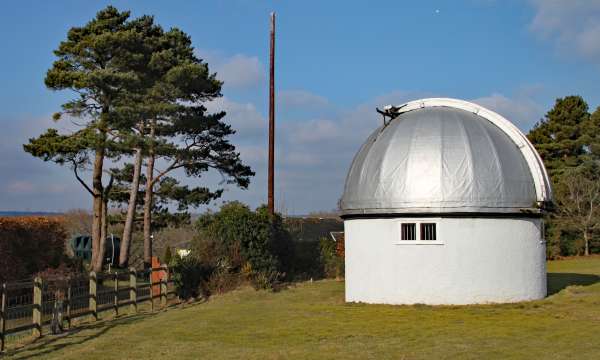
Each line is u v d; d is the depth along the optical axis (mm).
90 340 14500
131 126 33250
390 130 20453
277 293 24734
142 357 12352
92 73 30453
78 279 17922
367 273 20031
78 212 54188
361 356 12086
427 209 18609
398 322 16156
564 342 13086
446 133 19234
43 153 32188
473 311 17562
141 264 43344
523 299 19312
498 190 18781
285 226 33625
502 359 11562
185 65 33688
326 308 19359
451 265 18703
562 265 40625
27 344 14031
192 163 38625
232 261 26000
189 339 14383
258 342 13898
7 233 25375
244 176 40375
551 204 20391
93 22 34125
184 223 43719
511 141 20219
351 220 20750
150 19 36594
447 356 11891
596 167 53688
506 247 19094
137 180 36031
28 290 23594
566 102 57969
